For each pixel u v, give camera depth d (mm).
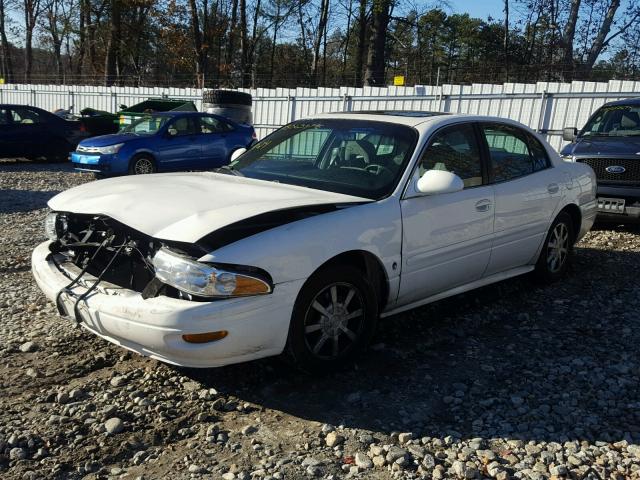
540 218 5293
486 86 14750
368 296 3844
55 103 26250
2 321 4637
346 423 3295
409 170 4160
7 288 5461
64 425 3207
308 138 4859
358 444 3098
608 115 8930
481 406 3486
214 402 3473
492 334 4586
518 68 27922
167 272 3205
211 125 14328
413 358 4129
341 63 47938
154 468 2893
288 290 3367
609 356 4188
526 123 14281
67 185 12625
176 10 36000
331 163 4520
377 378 3822
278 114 18750
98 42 41344
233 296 3182
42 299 5164
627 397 3607
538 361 4098
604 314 5023
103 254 3805
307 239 3461
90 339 4305
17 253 6688
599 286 5777
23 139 15867
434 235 4230
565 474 2859
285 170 4586
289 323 3418
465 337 4523
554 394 3637
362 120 4766
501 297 5422
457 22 44188
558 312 5062
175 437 3154
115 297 3383
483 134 4883
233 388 3658
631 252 7156
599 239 7852
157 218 3443
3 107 15750
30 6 45312
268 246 3307
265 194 3832
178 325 3113
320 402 3520
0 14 46156
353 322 3875
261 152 5000
